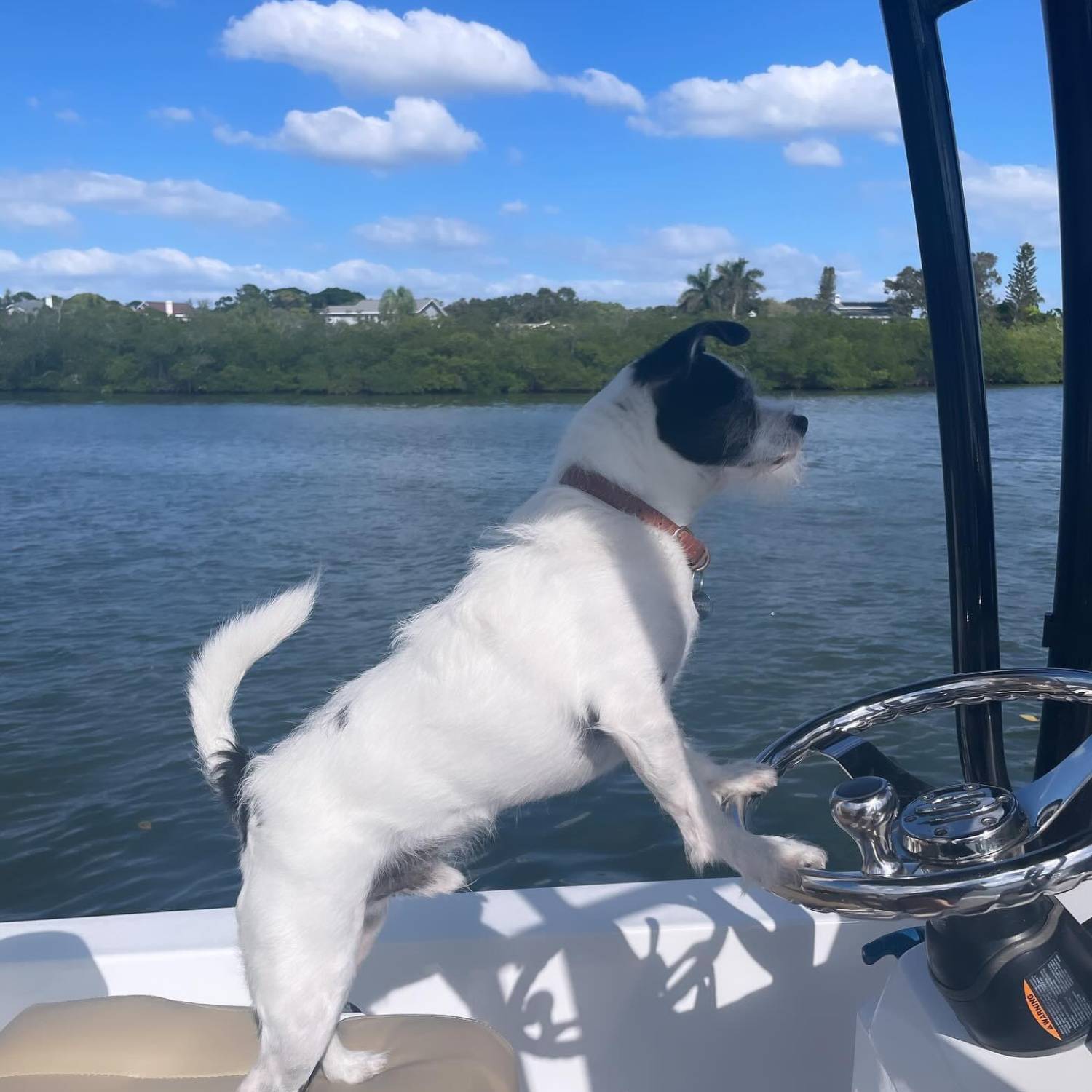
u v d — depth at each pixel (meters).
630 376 2.58
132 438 43.81
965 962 1.36
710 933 2.31
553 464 2.63
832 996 2.35
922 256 1.97
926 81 1.90
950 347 1.96
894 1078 1.45
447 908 2.46
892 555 16.48
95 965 2.31
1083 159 1.73
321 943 2.19
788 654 11.18
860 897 1.22
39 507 24.45
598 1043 2.37
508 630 2.29
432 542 19.08
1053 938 1.37
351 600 14.12
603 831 7.00
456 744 2.28
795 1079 2.38
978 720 1.97
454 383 69.56
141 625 13.19
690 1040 2.35
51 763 8.59
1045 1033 1.35
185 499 25.62
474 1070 1.96
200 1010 2.12
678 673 2.46
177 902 6.56
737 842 2.11
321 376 70.44
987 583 1.99
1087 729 1.84
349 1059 2.07
